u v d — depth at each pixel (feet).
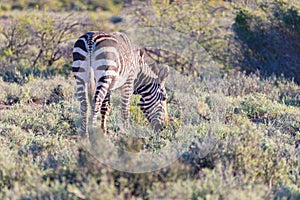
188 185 50.52
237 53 163.73
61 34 162.91
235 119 89.10
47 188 50.83
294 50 160.35
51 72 149.28
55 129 86.43
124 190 50.52
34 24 161.17
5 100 110.63
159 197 48.55
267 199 52.49
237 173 58.29
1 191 53.01
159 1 178.81
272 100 116.26
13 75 140.67
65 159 63.52
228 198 49.08
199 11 177.27
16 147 71.51
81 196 49.24
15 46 161.27
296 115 95.86
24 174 56.65
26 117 91.97
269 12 165.48
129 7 185.68
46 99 111.24
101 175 53.67
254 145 62.75
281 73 152.46
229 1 183.32
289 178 61.00
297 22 158.61
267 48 161.99
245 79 130.72
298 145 76.74
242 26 165.37
